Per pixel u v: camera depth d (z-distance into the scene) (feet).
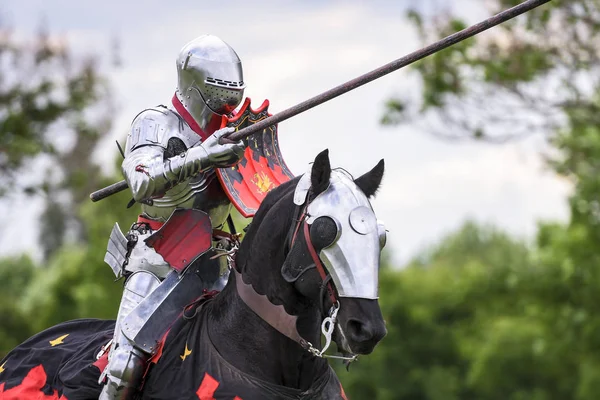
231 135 56.59
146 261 59.26
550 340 193.57
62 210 417.08
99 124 201.16
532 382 310.45
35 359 62.95
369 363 331.36
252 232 56.29
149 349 56.59
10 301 256.32
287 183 56.18
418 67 146.30
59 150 179.42
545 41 145.79
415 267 414.82
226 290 56.85
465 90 145.79
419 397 328.90
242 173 60.08
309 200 53.47
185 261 58.85
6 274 411.34
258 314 55.11
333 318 51.78
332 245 51.93
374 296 51.13
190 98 59.88
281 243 54.70
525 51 144.77
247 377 54.54
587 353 190.08
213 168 59.36
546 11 142.51
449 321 350.02
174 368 55.93
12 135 173.68
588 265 175.42
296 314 54.49
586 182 163.22
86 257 229.25
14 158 172.14
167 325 57.47
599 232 170.81
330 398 56.54
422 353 336.08
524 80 143.33
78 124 181.88
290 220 54.49
